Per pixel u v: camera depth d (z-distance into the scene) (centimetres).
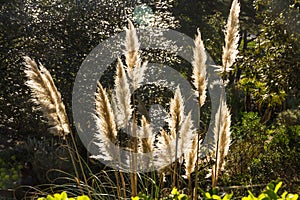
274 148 781
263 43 972
